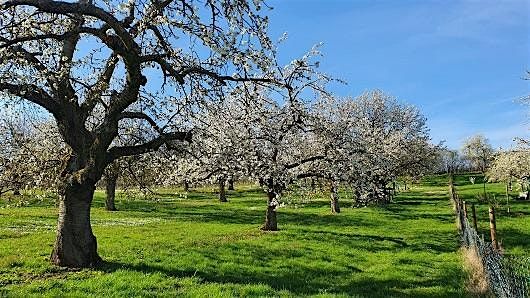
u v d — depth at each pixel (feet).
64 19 51.75
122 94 52.54
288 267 60.75
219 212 147.33
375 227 109.91
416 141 204.85
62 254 52.06
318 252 71.87
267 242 78.89
